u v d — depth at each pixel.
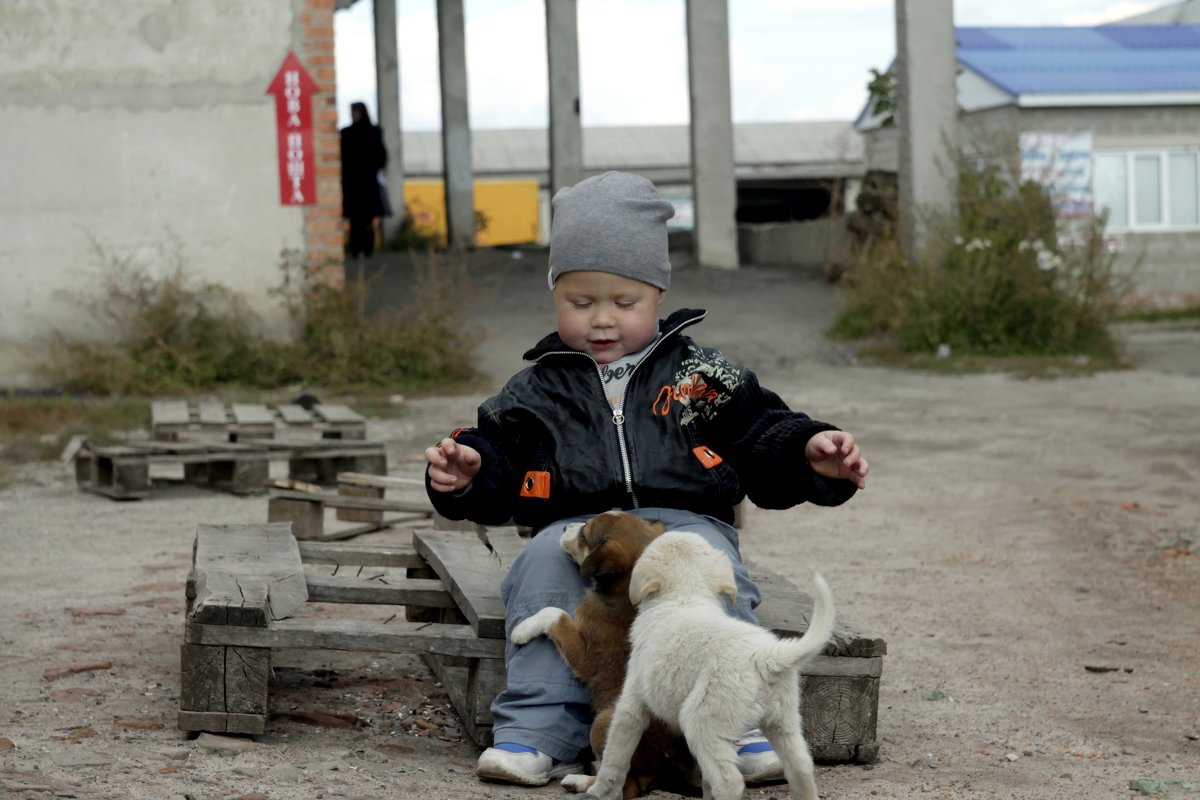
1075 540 7.30
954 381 14.38
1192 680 4.80
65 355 13.79
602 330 3.84
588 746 3.55
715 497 3.83
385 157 21.86
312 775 3.45
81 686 4.30
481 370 14.93
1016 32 25.58
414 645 3.80
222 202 14.20
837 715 3.80
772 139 48.56
